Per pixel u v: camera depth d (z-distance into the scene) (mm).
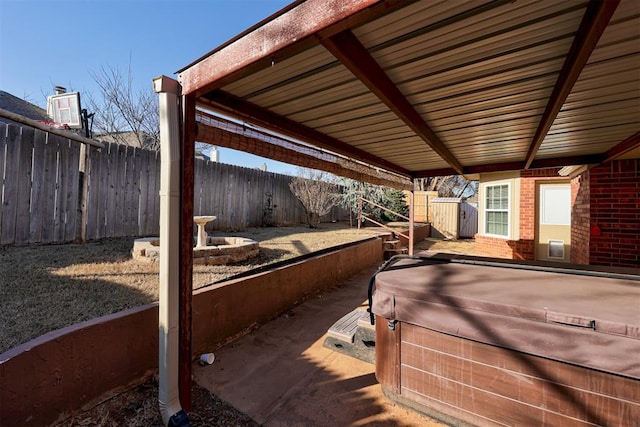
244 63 1780
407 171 6773
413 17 1527
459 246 11062
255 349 3178
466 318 1894
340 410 2254
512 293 1979
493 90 2404
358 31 1650
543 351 1669
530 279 2338
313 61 1969
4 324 2314
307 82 2285
